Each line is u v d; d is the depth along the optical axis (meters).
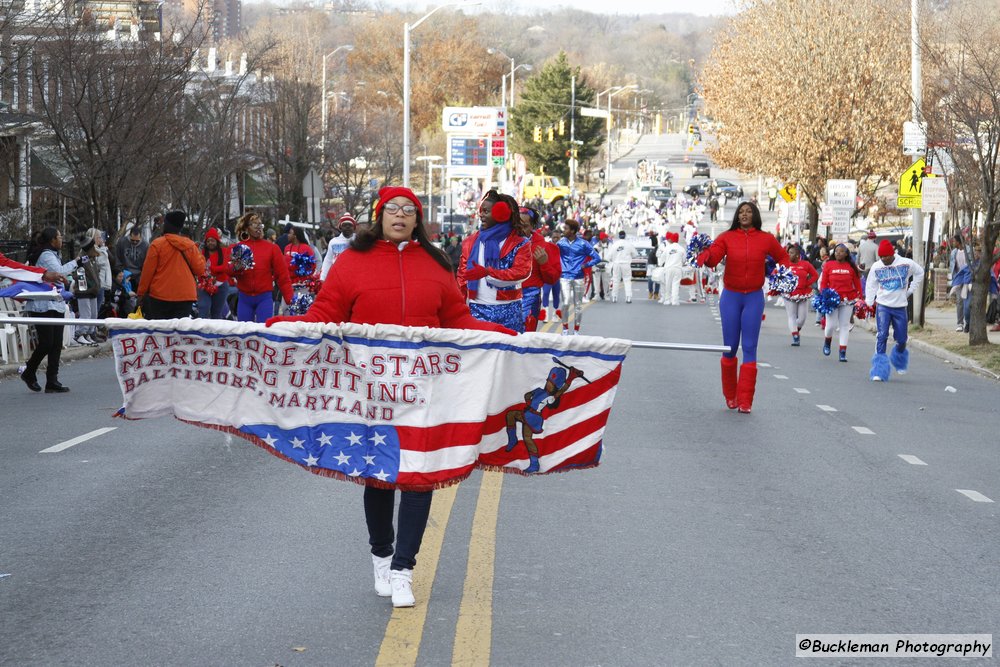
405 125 41.19
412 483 6.17
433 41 119.00
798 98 47.62
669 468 10.66
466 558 7.46
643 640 6.00
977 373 20.78
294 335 6.13
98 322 6.17
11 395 14.95
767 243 14.15
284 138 40.06
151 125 23.80
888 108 47.03
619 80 182.50
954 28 30.02
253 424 6.24
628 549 7.79
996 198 23.59
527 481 9.91
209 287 18.05
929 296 37.66
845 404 15.51
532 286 14.76
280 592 6.64
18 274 12.92
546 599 6.64
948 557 7.82
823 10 47.91
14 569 7.09
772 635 6.14
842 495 9.72
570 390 6.38
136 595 6.58
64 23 22.81
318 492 9.29
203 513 8.55
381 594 6.55
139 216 24.31
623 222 89.62
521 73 158.00
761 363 20.80
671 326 28.08
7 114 24.58
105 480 9.70
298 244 19.45
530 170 118.94
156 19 27.77
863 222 64.06
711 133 59.66
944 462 11.44
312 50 63.31
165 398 6.26
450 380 6.20
